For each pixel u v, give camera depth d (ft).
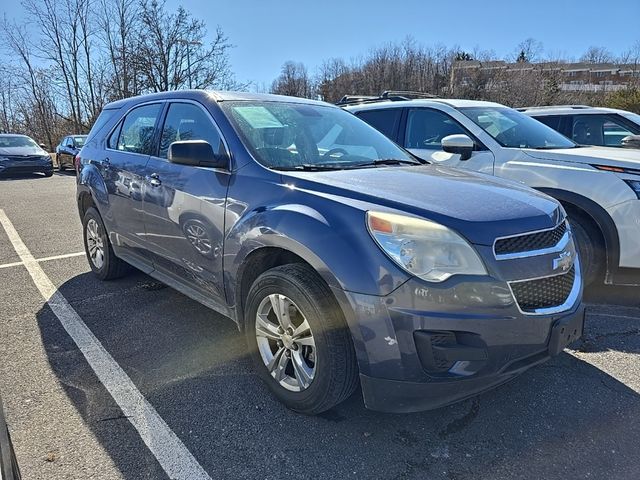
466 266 6.98
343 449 7.61
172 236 11.21
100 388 9.25
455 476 7.04
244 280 9.30
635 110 81.97
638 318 12.86
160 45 88.74
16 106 118.32
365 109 19.99
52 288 14.90
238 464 7.25
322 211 7.85
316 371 7.82
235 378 9.67
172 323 12.28
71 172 60.23
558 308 7.72
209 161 9.68
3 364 10.12
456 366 7.11
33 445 7.56
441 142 16.35
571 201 13.70
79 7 98.68
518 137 16.39
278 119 11.00
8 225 25.26
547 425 8.23
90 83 104.12
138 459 7.32
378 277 7.00
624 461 7.35
